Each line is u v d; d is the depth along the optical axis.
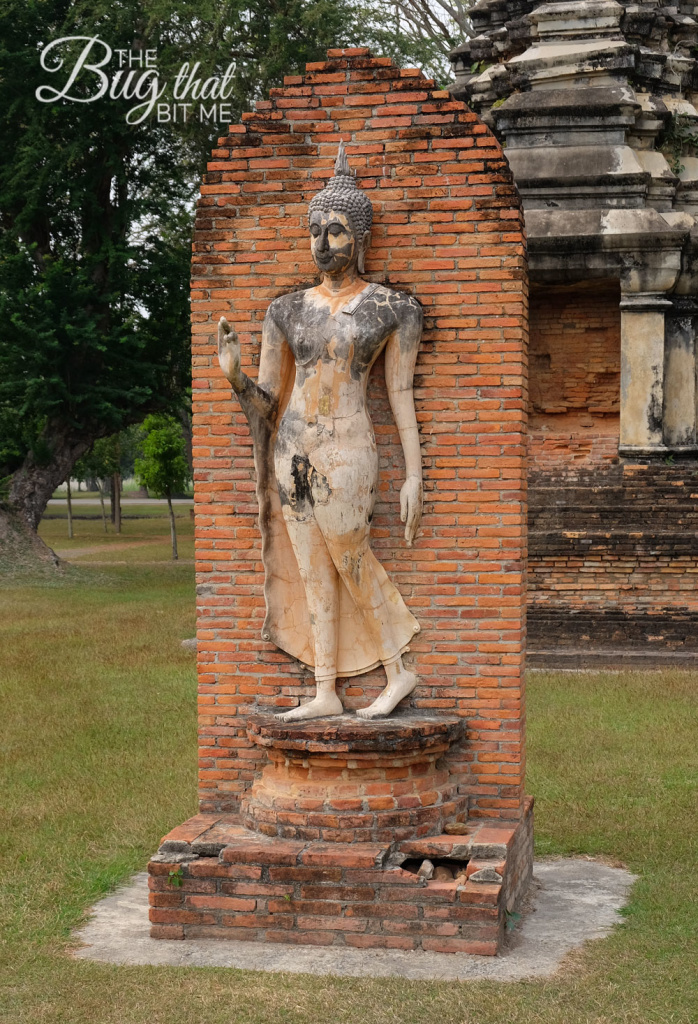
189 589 28.39
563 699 14.77
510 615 7.89
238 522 8.22
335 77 8.08
